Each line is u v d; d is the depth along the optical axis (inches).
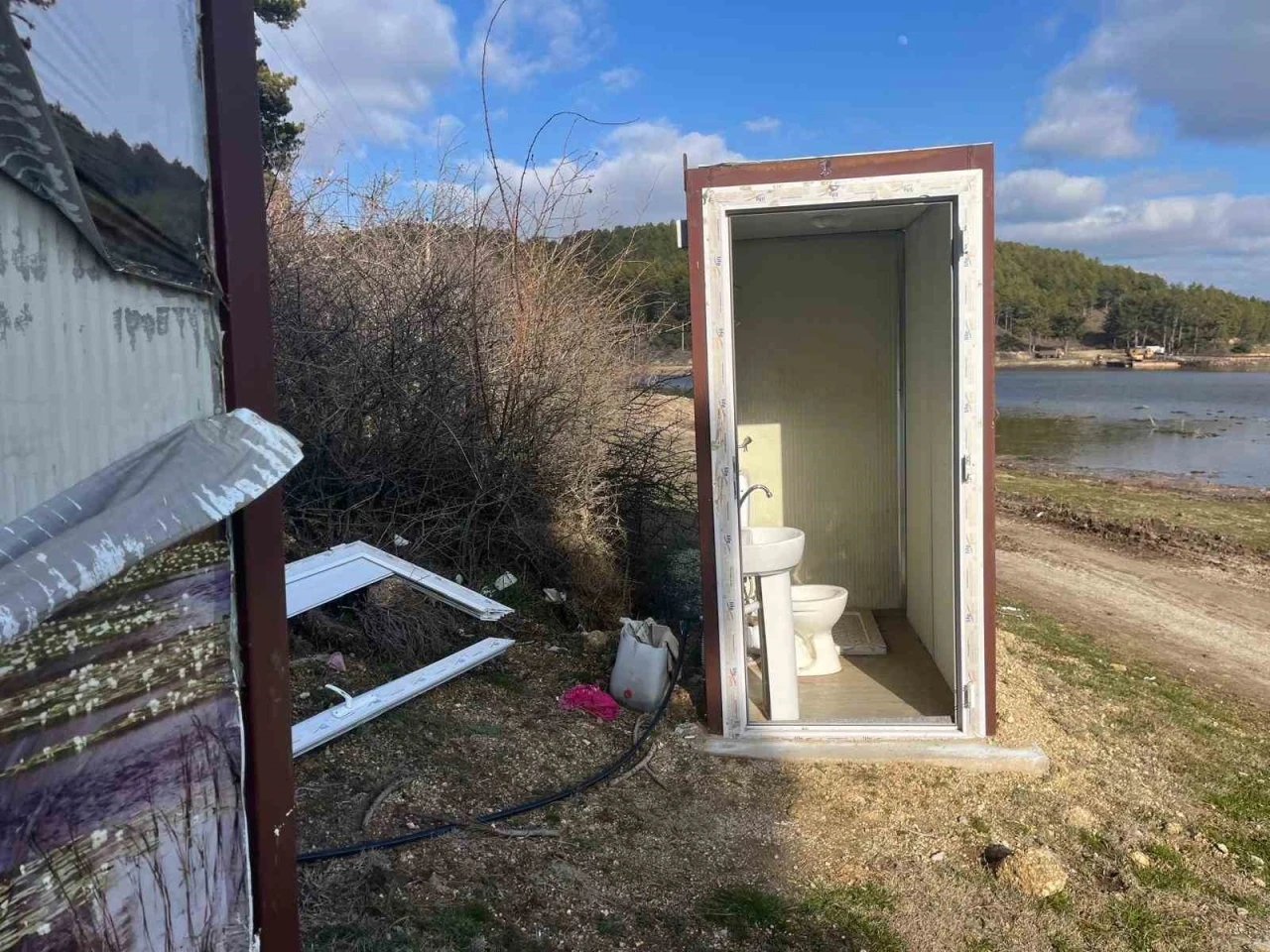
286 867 63.7
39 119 45.8
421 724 145.6
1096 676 201.0
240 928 60.7
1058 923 111.3
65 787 50.6
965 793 141.6
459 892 106.6
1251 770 156.9
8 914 48.0
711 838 126.8
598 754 147.4
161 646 55.0
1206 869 124.6
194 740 57.3
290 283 209.8
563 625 205.0
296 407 200.8
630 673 163.8
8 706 47.5
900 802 138.6
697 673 180.9
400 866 109.2
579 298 263.6
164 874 56.1
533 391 228.7
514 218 250.5
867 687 178.2
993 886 118.6
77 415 50.3
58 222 48.6
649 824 128.4
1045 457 630.5
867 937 107.4
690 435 254.2
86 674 51.1
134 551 47.4
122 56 50.6
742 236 205.0
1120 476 532.1
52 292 48.6
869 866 122.1
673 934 105.1
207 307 57.3
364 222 253.9
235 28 57.9
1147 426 851.4
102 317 51.1
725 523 151.6
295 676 150.9
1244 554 333.7
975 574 151.3
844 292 215.6
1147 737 167.6
